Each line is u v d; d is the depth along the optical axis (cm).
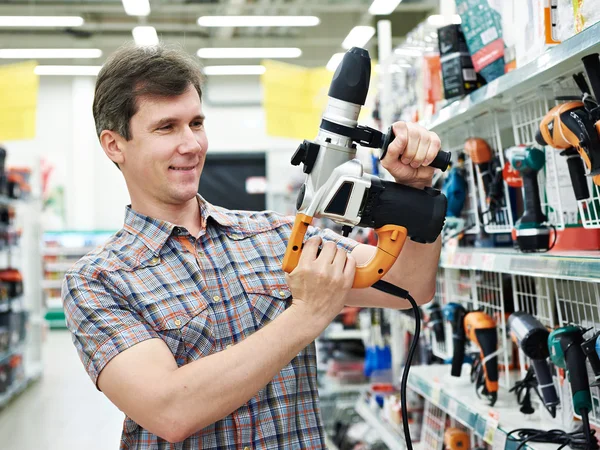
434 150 113
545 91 174
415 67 268
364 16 1006
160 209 135
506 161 198
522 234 178
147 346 117
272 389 129
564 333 156
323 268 108
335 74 113
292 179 848
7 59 1195
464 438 236
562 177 177
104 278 127
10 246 673
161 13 1005
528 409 188
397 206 113
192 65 131
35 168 780
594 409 164
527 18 172
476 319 206
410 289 132
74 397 640
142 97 125
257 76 1350
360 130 112
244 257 138
